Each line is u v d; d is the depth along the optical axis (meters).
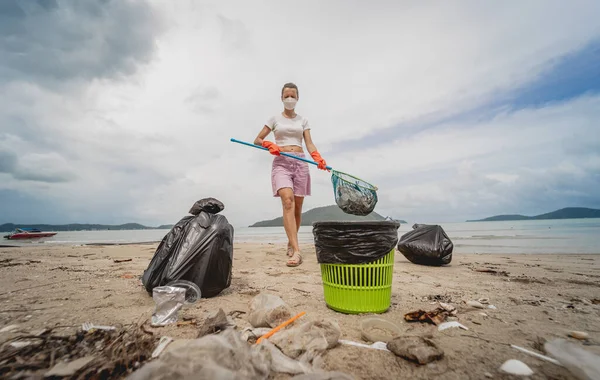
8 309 1.99
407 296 2.48
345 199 3.23
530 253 6.50
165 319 1.74
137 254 5.85
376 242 1.98
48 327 1.64
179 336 1.54
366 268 1.98
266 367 1.11
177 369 0.88
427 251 4.35
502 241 10.05
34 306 2.07
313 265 4.11
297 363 1.19
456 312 2.00
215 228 2.37
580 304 2.23
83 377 1.09
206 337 1.08
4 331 1.58
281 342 1.35
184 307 2.07
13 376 1.09
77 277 3.23
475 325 1.76
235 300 2.31
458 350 1.40
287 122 4.41
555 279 3.25
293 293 2.55
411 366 1.25
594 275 3.52
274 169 4.36
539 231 16.56
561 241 9.42
